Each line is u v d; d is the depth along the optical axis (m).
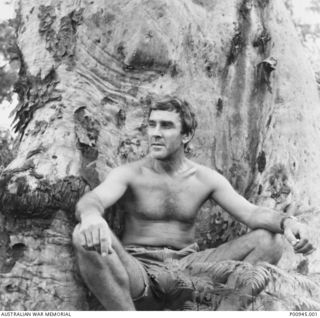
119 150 4.05
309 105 4.55
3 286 3.76
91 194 3.68
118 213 3.93
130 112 4.11
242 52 4.42
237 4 4.45
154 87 4.14
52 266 3.78
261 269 3.59
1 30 5.48
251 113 4.40
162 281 3.71
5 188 3.78
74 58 4.10
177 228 3.88
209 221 4.23
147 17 4.15
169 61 4.16
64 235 3.81
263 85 4.45
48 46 4.10
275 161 4.38
